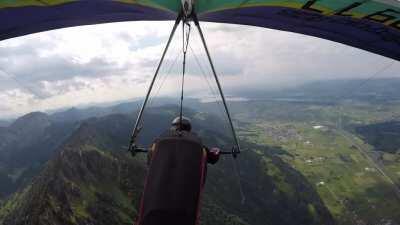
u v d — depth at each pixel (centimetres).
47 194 15900
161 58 819
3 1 796
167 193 539
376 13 827
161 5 895
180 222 515
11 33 982
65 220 14712
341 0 797
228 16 1047
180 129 679
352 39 1045
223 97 831
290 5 895
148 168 582
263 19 1045
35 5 833
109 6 932
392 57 1080
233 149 829
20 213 16112
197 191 550
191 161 577
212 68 824
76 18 974
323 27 1014
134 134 814
